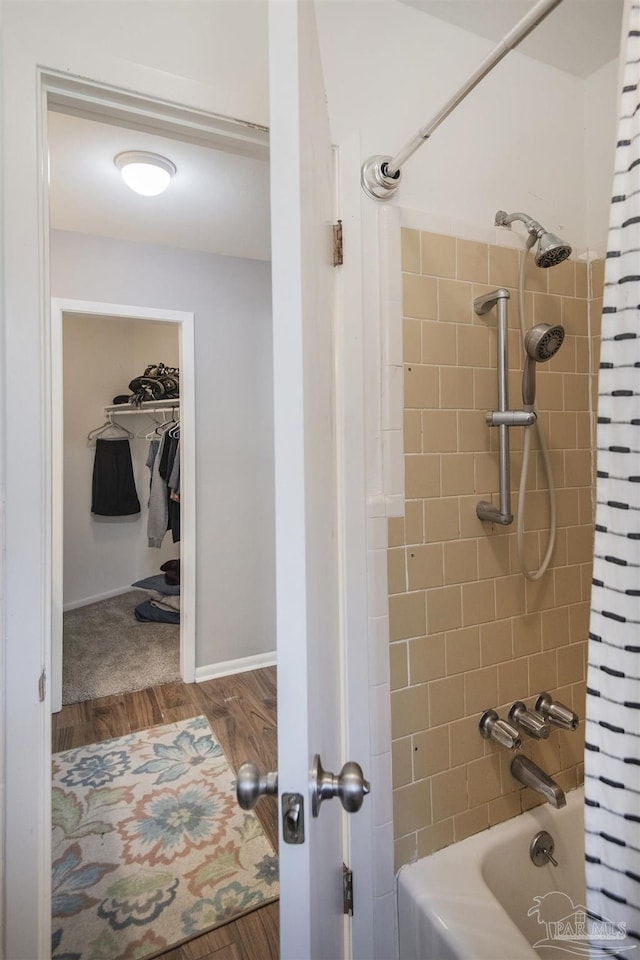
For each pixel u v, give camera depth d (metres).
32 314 0.87
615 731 0.61
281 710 0.52
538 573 1.28
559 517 1.41
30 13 0.86
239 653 2.66
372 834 1.08
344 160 1.08
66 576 3.65
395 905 1.11
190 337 2.52
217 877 1.39
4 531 0.85
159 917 1.28
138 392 3.53
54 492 2.26
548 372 1.39
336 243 1.06
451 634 1.21
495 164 1.29
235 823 1.59
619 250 0.62
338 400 1.07
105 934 1.23
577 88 1.44
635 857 0.60
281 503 0.53
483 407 1.26
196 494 2.54
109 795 1.71
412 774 1.15
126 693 2.42
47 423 0.90
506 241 1.30
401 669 1.14
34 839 0.86
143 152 1.64
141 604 3.58
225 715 2.22
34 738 0.86
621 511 0.62
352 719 1.06
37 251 0.87
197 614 2.55
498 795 1.26
